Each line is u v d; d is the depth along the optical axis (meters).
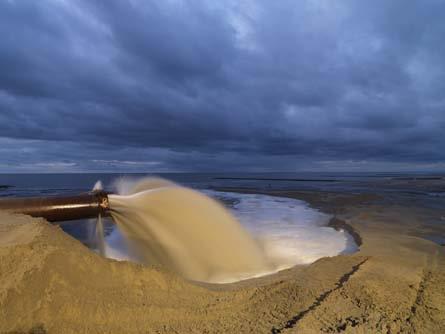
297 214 13.30
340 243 8.19
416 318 3.12
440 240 8.12
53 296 2.90
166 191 7.81
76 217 6.21
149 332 2.87
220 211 8.23
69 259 3.32
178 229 7.01
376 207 15.30
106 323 2.89
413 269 4.86
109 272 3.50
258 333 2.84
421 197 20.75
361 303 3.39
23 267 3.03
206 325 3.00
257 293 3.71
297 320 3.01
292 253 7.24
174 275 3.88
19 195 24.83
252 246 7.30
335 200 19.03
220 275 5.73
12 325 2.60
